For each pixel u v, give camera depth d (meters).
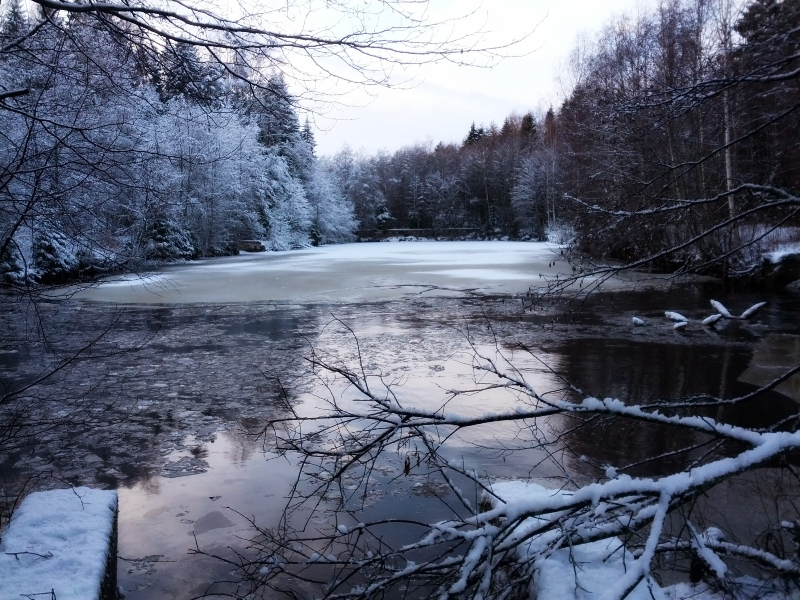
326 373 10.15
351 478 5.91
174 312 17.11
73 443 6.96
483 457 6.43
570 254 4.51
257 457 6.56
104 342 12.75
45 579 2.83
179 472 6.17
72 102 4.57
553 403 2.92
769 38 3.34
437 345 12.43
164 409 8.25
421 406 8.20
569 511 2.63
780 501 4.79
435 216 71.50
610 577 2.83
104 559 3.07
